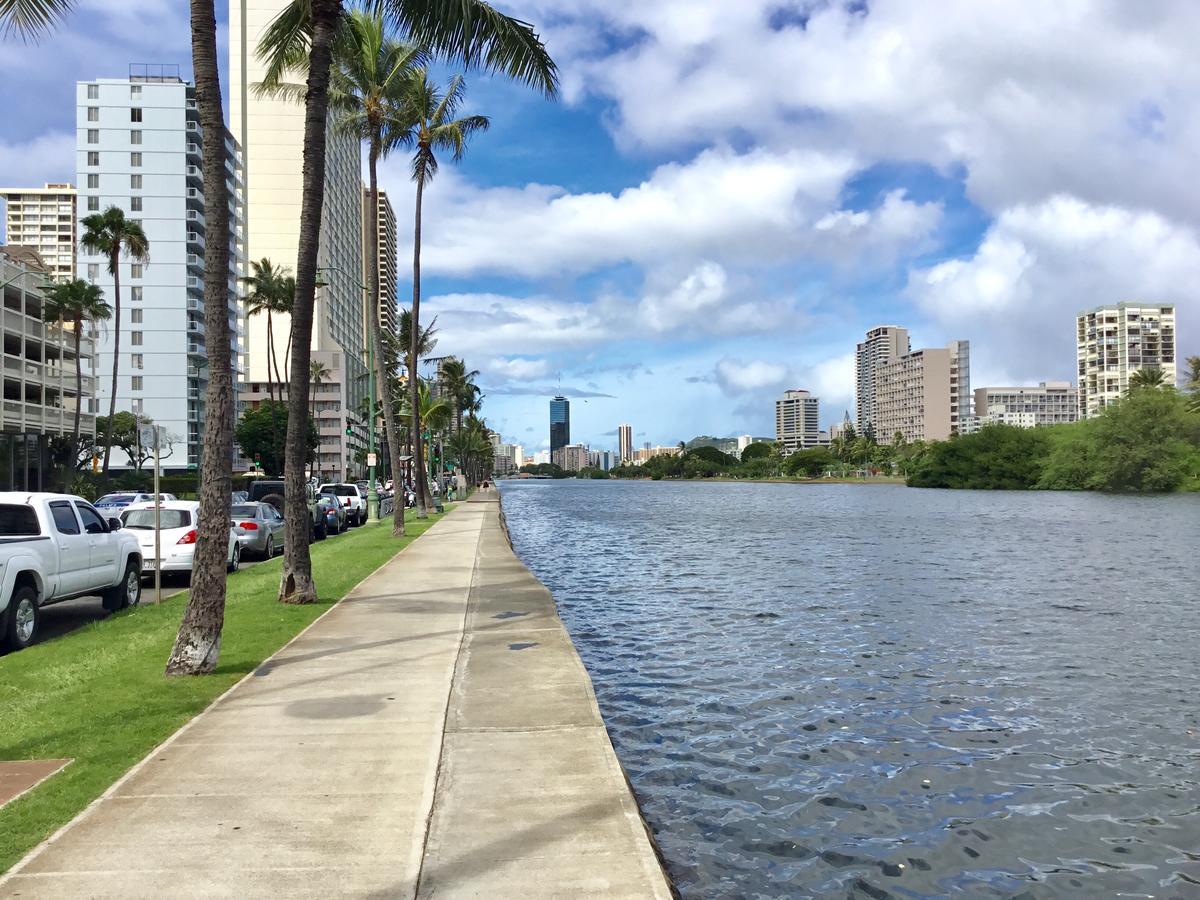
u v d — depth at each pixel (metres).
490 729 7.12
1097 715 10.02
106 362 97.06
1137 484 101.00
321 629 11.71
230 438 9.47
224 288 9.41
